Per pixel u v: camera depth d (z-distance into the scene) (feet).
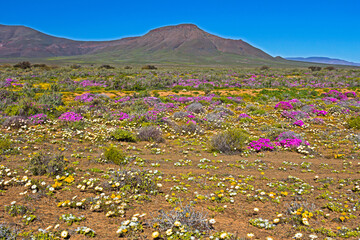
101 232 13.24
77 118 46.85
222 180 22.82
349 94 91.61
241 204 17.89
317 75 173.17
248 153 33.12
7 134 35.60
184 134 43.86
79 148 31.42
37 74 141.49
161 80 124.47
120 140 38.06
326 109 66.08
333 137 41.37
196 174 24.45
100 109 58.75
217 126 49.37
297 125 49.90
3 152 27.37
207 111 65.00
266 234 13.75
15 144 31.30
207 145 36.29
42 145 31.96
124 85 107.96
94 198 17.08
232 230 14.07
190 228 13.61
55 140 34.30
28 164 22.66
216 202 18.10
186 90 106.42
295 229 14.40
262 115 60.59
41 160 22.71
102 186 19.74
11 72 148.25
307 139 40.75
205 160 28.96
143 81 120.26
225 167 27.12
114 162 26.66
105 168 24.73
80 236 12.67
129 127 45.27
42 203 16.26
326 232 13.84
